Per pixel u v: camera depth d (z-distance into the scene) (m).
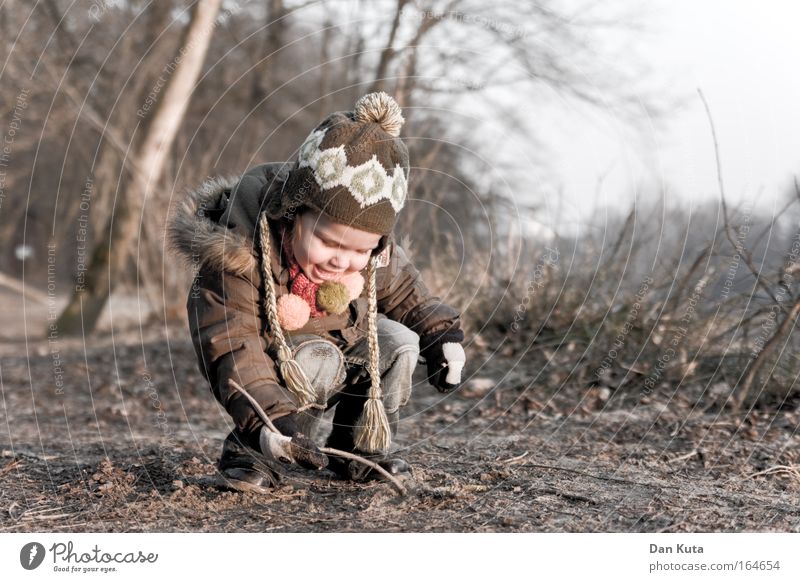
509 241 5.07
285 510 2.31
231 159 10.52
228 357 2.21
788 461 2.81
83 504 2.40
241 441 2.40
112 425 3.98
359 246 2.18
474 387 4.19
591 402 3.84
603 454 2.96
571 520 2.23
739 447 3.00
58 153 14.02
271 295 2.25
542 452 3.01
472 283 4.98
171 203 2.47
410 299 2.50
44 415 4.29
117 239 8.35
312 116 10.32
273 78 10.79
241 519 2.25
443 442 3.25
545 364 4.36
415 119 5.90
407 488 2.47
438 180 5.25
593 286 4.64
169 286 8.13
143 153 8.12
